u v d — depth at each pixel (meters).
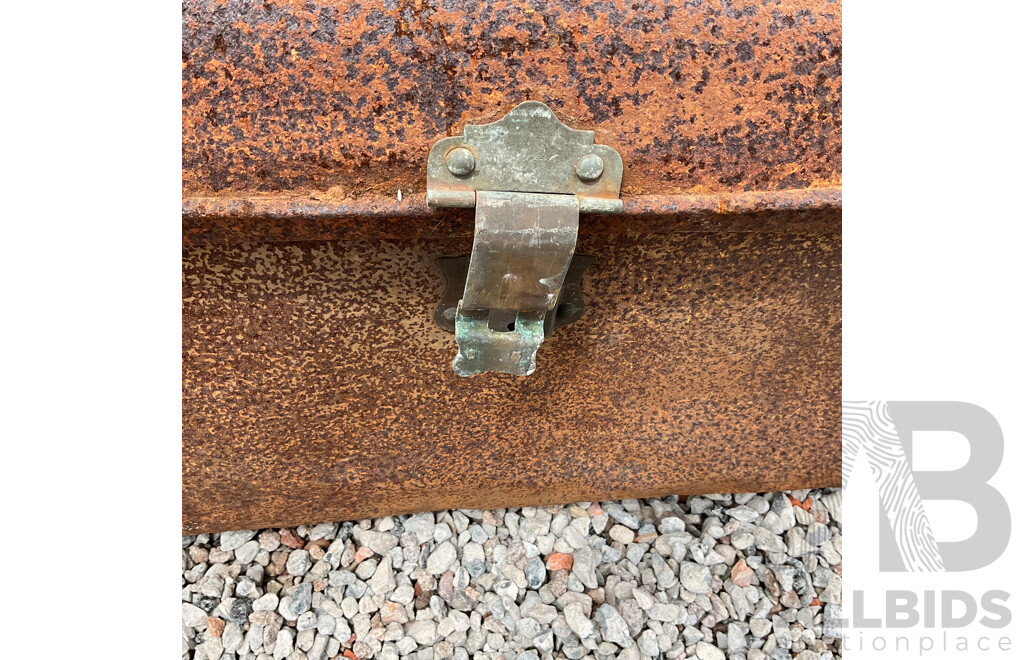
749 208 0.29
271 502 0.44
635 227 0.30
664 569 0.46
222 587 0.45
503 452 0.44
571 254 0.28
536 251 0.28
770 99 0.29
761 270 0.35
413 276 0.32
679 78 0.28
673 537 0.47
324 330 0.35
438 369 0.38
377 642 0.43
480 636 0.44
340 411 0.39
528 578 0.45
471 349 0.31
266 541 0.47
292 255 0.31
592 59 0.28
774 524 0.49
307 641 0.43
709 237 0.33
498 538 0.47
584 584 0.45
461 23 0.27
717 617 0.45
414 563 0.46
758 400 0.43
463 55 0.27
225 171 0.27
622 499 0.49
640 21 0.28
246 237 0.29
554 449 0.44
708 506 0.50
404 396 0.39
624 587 0.45
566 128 0.28
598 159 0.28
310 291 0.33
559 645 0.44
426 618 0.44
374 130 0.27
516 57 0.28
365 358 0.37
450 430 0.42
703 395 0.42
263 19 0.27
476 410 0.41
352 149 0.27
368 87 0.27
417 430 0.41
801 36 0.29
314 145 0.27
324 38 0.27
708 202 0.29
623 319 0.37
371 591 0.45
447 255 0.31
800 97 0.29
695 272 0.34
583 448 0.44
